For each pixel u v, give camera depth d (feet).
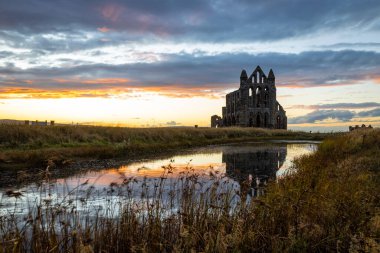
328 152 71.36
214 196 29.07
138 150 99.60
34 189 41.47
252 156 96.43
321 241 21.38
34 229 21.42
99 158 77.77
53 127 95.09
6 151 67.67
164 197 37.19
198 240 22.07
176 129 159.43
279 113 312.71
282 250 21.31
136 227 24.32
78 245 20.48
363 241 20.36
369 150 56.70
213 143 152.76
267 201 26.68
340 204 25.41
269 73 296.51
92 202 35.17
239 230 21.77
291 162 79.36
